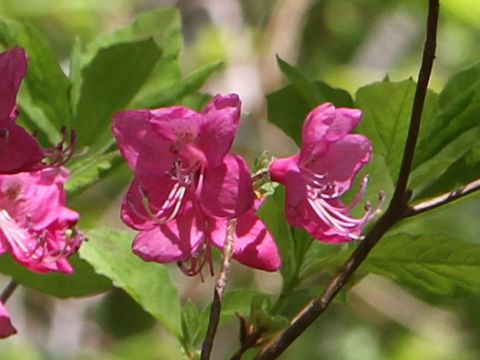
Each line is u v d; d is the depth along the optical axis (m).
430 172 0.66
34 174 0.59
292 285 0.63
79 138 0.69
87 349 1.33
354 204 0.60
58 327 1.32
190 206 0.59
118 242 0.65
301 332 0.57
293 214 0.59
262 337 0.58
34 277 0.67
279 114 0.68
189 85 0.70
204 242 0.59
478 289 0.63
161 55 0.69
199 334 0.65
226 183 0.58
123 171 0.71
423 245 0.62
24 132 0.57
